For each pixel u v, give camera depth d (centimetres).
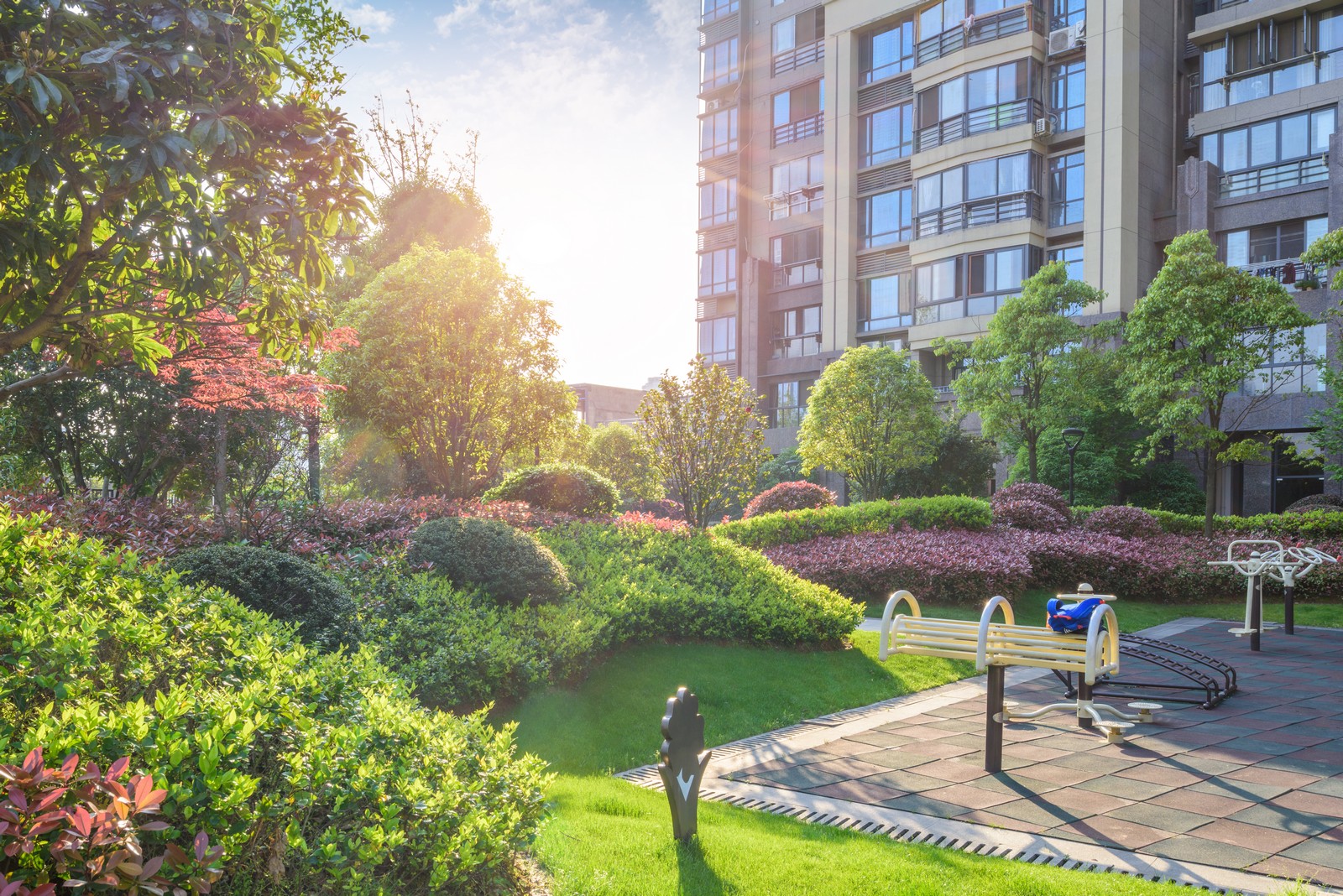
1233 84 2670
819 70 3716
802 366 3641
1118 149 2675
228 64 391
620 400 6266
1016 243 2822
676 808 475
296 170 439
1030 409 2306
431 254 1725
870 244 3441
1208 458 1952
